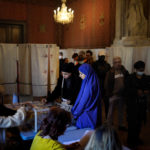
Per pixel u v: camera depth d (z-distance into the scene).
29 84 3.40
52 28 9.72
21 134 2.12
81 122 2.37
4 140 1.96
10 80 3.35
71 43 6.87
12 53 3.34
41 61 3.38
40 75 3.37
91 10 4.33
